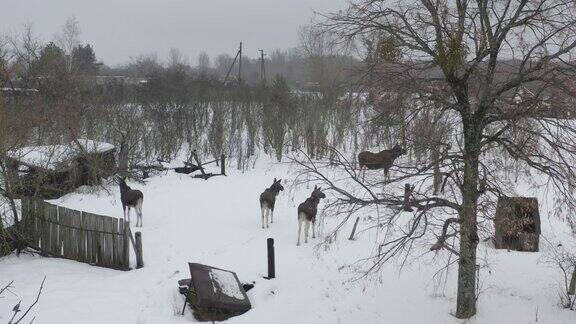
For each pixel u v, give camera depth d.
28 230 16.20
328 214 12.97
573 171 10.44
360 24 10.56
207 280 11.98
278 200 22.06
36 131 25.48
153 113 35.44
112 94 38.31
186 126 36.09
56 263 15.05
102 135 30.83
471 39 10.31
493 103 10.70
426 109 10.73
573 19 9.93
